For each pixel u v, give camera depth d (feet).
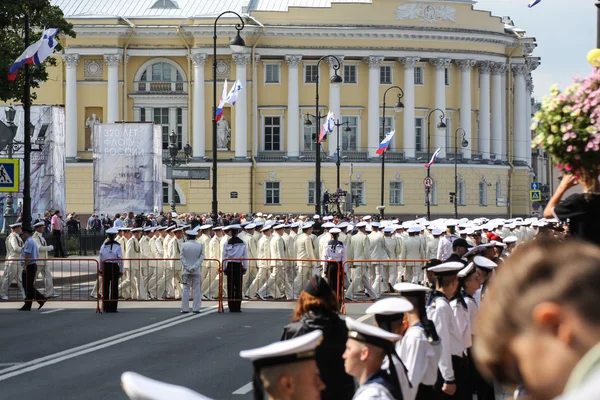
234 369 109.91
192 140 577.43
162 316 171.42
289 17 581.53
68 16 571.69
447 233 210.59
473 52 604.08
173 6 597.52
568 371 17.31
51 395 95.20
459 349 72.49
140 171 332.39
